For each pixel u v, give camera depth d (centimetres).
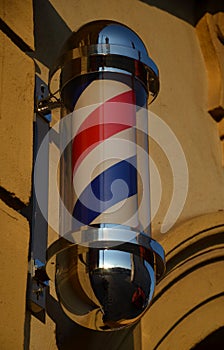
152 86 234
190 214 289
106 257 200
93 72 222
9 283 205
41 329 220
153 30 317
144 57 226
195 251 271
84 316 202
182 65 322
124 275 199
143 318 249
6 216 212
